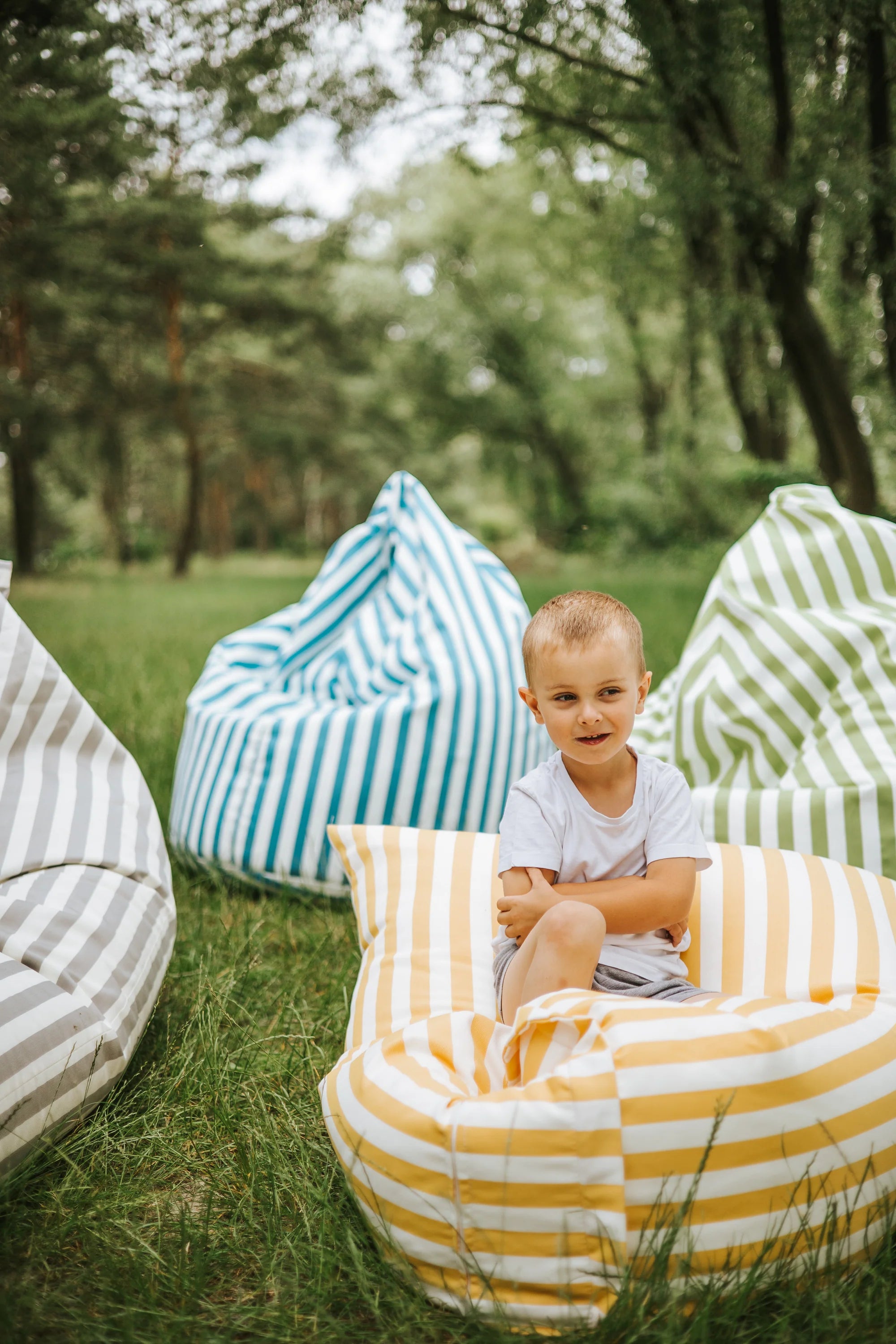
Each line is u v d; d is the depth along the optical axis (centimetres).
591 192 1117
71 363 1816
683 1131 144
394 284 2292
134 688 607
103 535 3525
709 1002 164
